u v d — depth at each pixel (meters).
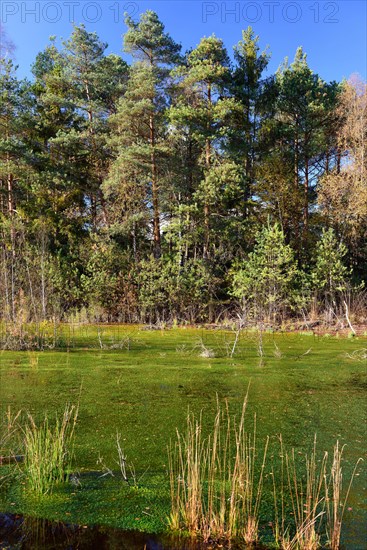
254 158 22.92
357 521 3.07
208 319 18.66
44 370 8.43
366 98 20.22
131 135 20.00
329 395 6.58
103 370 8.45
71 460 4.12
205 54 20.72
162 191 21.09
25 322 11.87
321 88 23.16
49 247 20.27
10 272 12.75
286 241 20.86
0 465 3.94
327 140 23.69
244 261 17.66
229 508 3.23
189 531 2.97
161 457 4.18
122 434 4.84
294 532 2.94
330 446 4.48
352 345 12.14
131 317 18.95
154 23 20.67
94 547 2.79
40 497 3.40
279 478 3.75
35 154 20.84
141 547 2.78
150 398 6.39
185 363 9.22
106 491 3.49
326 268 16.97
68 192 22.11
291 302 17.47
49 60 27.42
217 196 18.97
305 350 11.10
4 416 5.45
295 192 21.20
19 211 21.06
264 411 5.75
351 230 20.23
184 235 19.16
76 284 19.27
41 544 2.81
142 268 19.02
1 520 3.08
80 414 5.57
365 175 19.47
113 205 21.81
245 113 21.91
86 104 21.88
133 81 20.19
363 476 3.78
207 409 5.83
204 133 19.61
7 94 20.14
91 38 22.72
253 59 22.28
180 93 21.33
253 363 9.23
